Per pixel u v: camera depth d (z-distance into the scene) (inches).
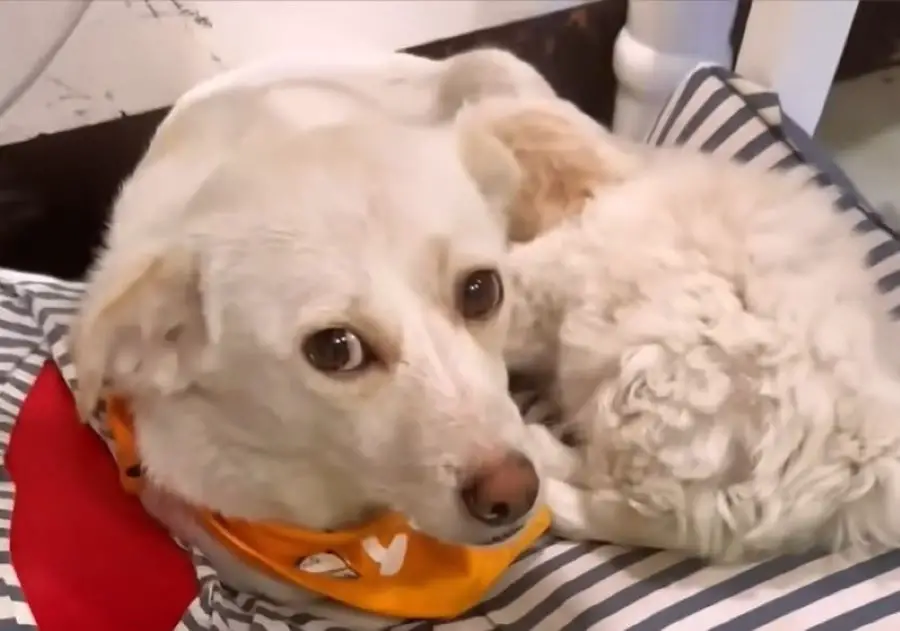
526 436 16.7
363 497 18.4
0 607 17.7
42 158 26.5
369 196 15.8
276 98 19.9
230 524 19.1
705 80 25.0
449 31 29.4
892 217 24.1
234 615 18.8
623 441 19.3
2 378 20.9
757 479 18.4
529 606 19.3
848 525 18.7
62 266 28.5
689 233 20.1
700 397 18.5
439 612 19.1
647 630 18.2
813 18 23.9
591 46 31.6
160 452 18.6
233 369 16.8
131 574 18.6
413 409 15.5
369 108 20.4
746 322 18.7
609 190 21.2
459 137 18.6
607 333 19.9
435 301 16.0
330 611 19.4
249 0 26.6
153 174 19.3
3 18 24.0
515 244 21.5
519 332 21.7
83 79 25.9
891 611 18.2
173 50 26.5
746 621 18.2
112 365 17.4
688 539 19.1
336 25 27.9
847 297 19.6
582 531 19.9
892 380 18.9
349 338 15.5
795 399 18.2
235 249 16.2
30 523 18.8
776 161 23.6
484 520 15.7
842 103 25.5
